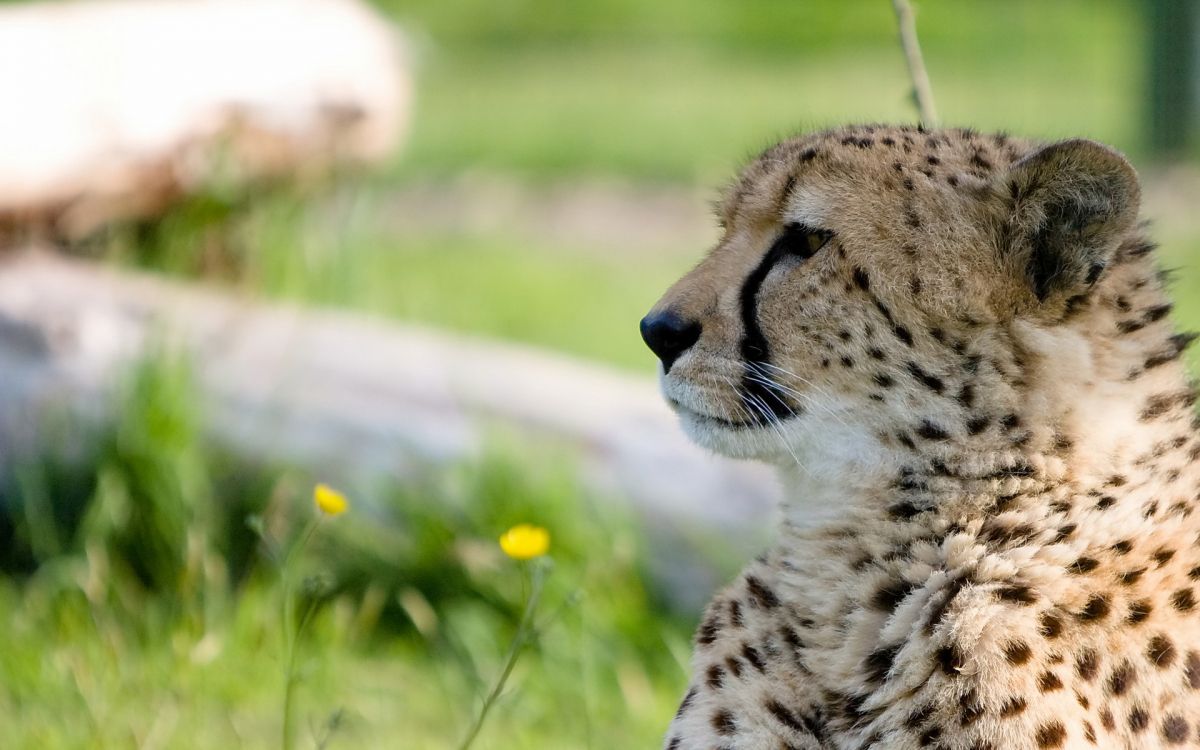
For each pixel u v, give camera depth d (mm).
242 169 17438
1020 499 7812
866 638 7961
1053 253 7863
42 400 13492
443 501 12859
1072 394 7773
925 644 7641
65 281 15008
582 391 13875
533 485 12727
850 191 8141
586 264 24578
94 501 12750
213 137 16969
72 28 16516
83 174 16109
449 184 29109
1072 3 44000
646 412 13562
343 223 18875
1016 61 38094
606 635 11820
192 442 12953
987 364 7816
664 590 12688
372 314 18266
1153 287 8250
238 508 13234
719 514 12719
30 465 13312
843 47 41812
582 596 9383
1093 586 7582
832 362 8125
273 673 11164
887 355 7977
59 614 11898
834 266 8102
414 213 27234
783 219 8336
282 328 14688
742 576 8602
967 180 8031
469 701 11430
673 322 8406
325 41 18312
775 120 32281
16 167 15594
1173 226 25125
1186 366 8539
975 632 7539
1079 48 39188
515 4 44500
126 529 12734
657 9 44875
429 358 14258
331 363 14047
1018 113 32156
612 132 32344
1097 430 7785
